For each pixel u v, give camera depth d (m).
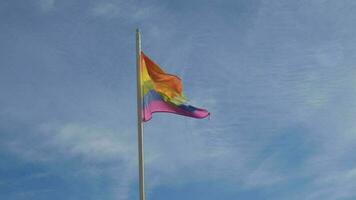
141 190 36.06
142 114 39.09
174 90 40.12
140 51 39.72
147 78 40.03
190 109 40.00
